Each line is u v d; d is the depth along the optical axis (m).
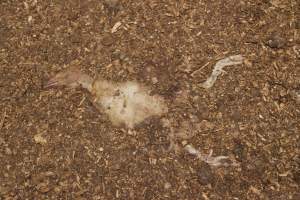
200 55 1.26
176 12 1.31
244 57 1.26
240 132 1.19
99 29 1.31
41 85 1.26
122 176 1.16
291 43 1.27
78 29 1.31
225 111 1.21
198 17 1.30
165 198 1.14
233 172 1.16
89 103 1.23
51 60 1.29
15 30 1.34
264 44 1.27
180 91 1.23
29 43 1.31
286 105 1.21
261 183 1.15
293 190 1.14
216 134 1.19
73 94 1.25
